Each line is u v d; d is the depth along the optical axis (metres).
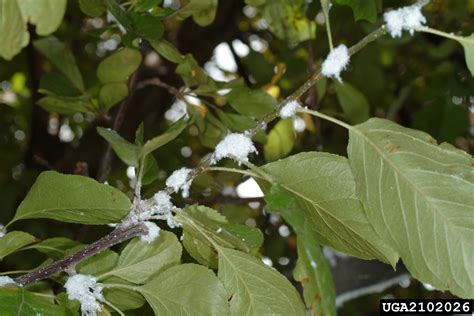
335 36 1.29
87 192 0.70
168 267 0.73
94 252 0.70
